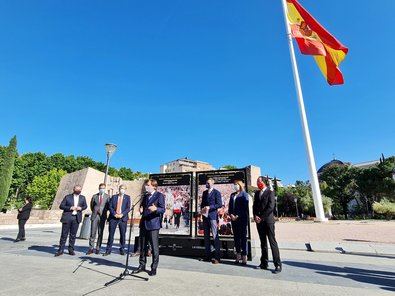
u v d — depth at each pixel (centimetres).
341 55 1897
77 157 8344
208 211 785
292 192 5816
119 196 881
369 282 545
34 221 2781
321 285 516
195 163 9088
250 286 502
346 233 1495
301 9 2073
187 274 593
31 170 6850
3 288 461
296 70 2311
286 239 1288
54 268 627
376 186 4841
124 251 914
